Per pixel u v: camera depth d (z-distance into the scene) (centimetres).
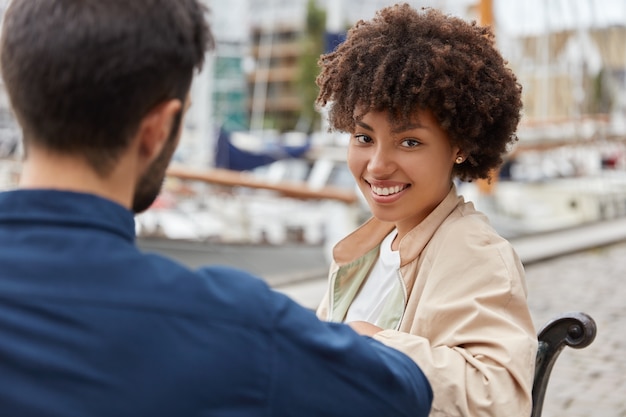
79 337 90
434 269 145
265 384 95
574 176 1545
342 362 100
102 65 93
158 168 104
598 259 780
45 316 90
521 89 161
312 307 552
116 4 95
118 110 95
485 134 156
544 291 631
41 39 94
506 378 128
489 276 138
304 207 1188
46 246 94
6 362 89
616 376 413
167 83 98
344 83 155
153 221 1098
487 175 165
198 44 104
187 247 1041
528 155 1691
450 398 125
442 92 146
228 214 1127
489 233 144
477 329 134
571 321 147
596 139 1691
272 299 100
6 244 94
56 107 94
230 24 2189
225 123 2150
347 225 1145
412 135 149
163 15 97
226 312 95
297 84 5359
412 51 148
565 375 417
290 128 5628
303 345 98
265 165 1584
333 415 99
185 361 91
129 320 91
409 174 151
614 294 610
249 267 1049
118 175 98
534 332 139
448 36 151
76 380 88
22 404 87
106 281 93
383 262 164
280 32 5559
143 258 96
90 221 95
